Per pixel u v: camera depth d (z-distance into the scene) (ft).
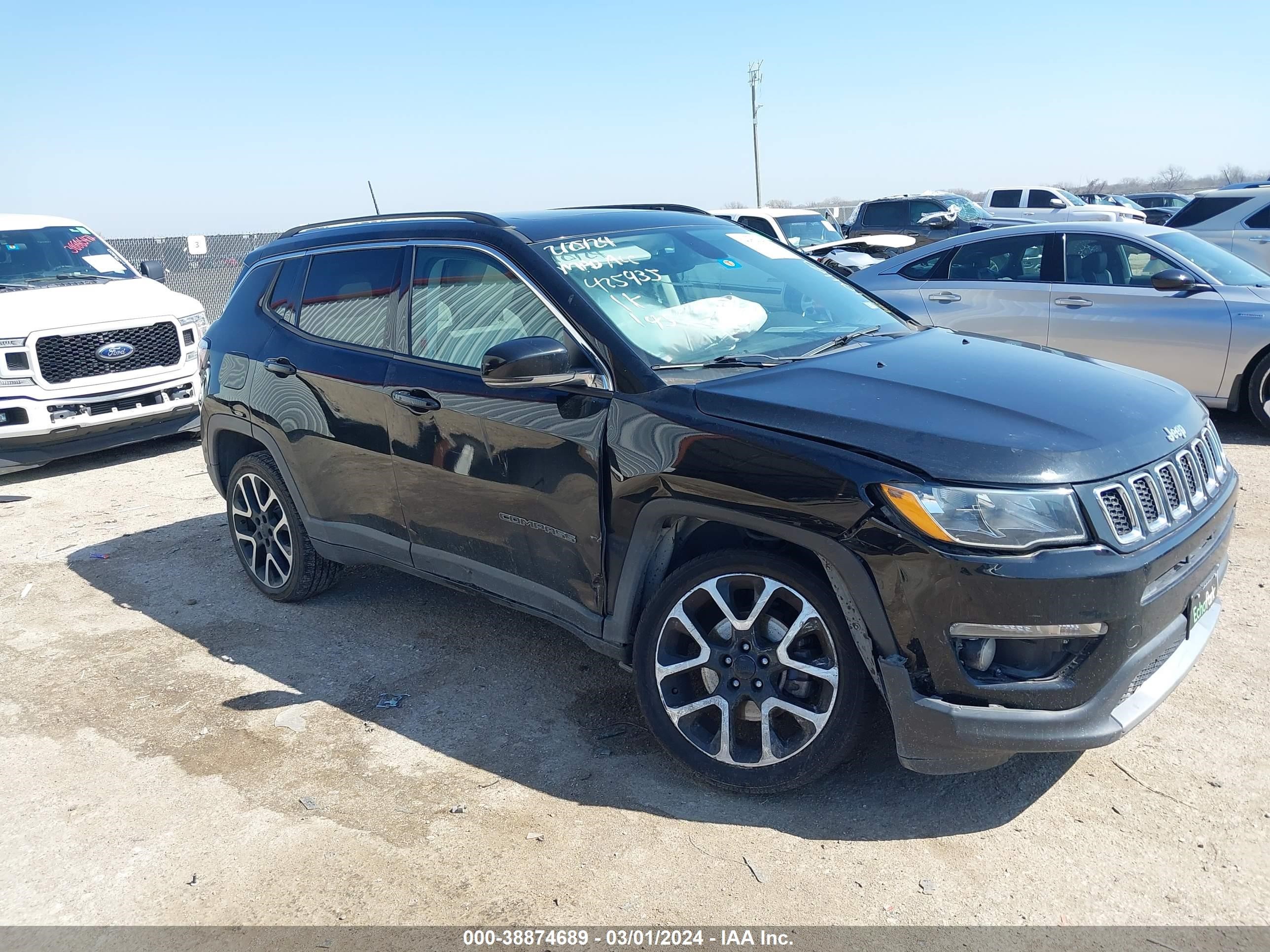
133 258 53.26
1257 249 39.58
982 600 8.58
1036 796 10.09
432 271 13.12
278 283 15.71
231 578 17.95
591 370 11.01
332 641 14.97
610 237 12.90
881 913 8.58
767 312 12.71
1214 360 23.70
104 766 11.76
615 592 10.94
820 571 9.67
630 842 9.72
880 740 11.27
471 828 10.11
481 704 12.78
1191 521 9.55
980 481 8.65
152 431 28.58
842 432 9.32
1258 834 9.31
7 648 15.40
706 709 10.52
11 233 30.50
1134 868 8.96
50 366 26.20
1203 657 12.80
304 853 9.85
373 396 13.26
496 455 11.76
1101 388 10.41
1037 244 26.17
